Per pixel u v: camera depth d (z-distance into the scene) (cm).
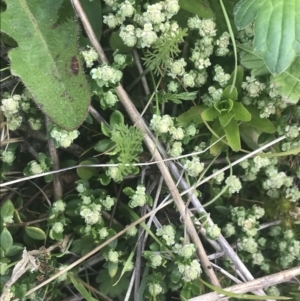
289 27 13
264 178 17
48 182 17
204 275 16
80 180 15
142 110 16
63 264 15
